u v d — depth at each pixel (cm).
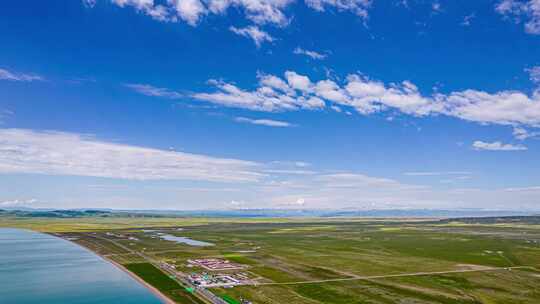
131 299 10900
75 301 10862
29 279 13625
